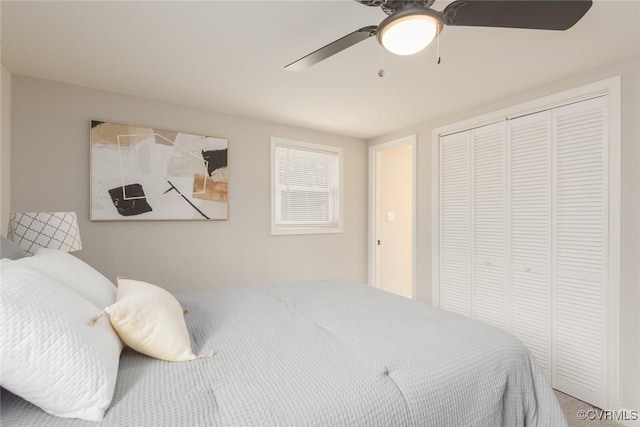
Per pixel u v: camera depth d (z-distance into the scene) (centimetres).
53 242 180
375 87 240
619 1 140
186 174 282
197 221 290
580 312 213
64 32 168
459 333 133
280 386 92
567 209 221
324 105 280
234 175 310
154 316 109
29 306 76
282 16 155
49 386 73
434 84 234
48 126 229
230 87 242
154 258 270
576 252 216
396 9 118
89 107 243
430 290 321
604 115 203
